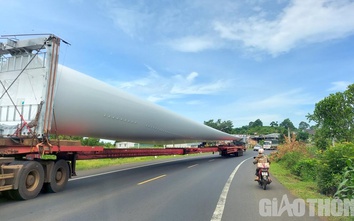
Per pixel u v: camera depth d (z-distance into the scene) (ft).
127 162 72.74
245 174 47.06
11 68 31.19
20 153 27.07
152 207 22.90
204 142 108.88
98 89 41.04
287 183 37.32
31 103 29.09
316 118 57.93
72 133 40.88
